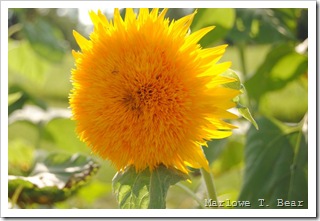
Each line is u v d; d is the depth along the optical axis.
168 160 0.39
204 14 0.65
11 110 0.90
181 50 0.39
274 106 1.06
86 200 0.80
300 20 0.91
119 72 0.39
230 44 0.96
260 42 0.79
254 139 0.63
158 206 0.39
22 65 1.09
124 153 0.39
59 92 1.57
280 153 0.61
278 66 0.71
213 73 0.39
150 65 0.38
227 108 0.38
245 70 0.85
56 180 0.55
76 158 0.58
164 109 0.38
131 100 0.39
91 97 0.39
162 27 0.39
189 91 0.38
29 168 0.66
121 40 0.39
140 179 0.40
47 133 0.87
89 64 0.40
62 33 1.21
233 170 0.83
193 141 0.39
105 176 0.81
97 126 0.39
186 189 0.46
